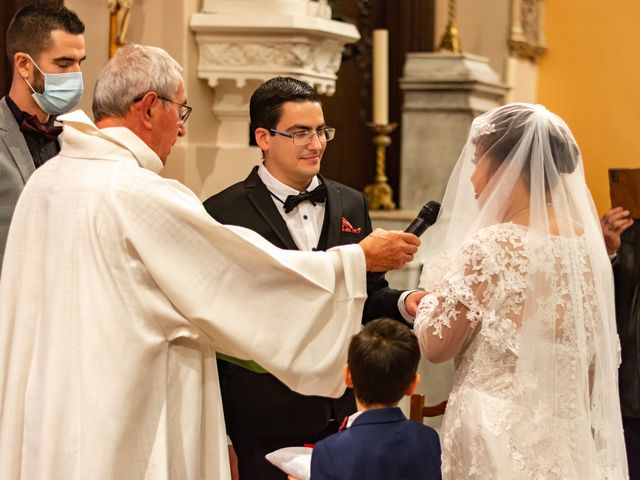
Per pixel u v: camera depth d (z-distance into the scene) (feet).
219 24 13.76
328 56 14.48
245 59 13.93
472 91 18.47
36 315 7.93
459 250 8.01
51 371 7.61
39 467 7.59
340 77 20.10
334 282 8.05
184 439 7.73
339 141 20.20
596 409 8.08
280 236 9.40
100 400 7.39
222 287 7.69
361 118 20.62
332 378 8.10
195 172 14.29
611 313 8.34
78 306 7.58
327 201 9.70
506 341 7.77
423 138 18.86
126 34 13.85
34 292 7.95
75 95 9.68
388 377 7.27
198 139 14.33
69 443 7.55
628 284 12.09
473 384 7.93
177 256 7.59
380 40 18.98
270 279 7.84
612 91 23.02
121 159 7.84
